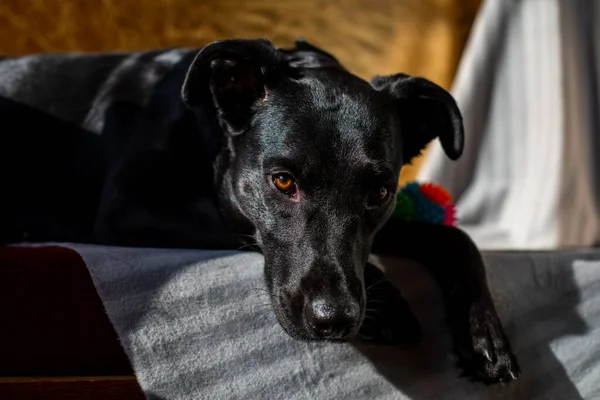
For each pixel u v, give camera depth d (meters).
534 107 1.14
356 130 0.71
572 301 0.80
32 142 0.88
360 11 1.37
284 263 0.69
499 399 0.73
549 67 1.11
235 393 0.66
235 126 0.76
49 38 1.24
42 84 0.90
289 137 0.71
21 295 0.65
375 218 0.72
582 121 1.10
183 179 0.81
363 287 0.67
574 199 1.10
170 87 0.85
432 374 0.72
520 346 0.77
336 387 0.69
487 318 0.71
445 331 0.74
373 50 1.39
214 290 0.69
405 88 0.77
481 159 1.19
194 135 0.81
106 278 0.66
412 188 0.85
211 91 0.76
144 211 0.80
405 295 0.75
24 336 0.65
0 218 0.88
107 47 1.27
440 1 1.37
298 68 0.78
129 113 0.86
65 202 0.87
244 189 0.74
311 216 0.69
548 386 0.76
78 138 0.88
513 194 1.17
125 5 1.26
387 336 0.70
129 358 0.65
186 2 1.29
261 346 0.68
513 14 1.15
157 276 0.68
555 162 1.10
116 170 0.83
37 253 0.66
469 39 1.37
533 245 1.11
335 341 0.65
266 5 1.34
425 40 1.38
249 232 0.79
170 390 0.65
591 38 1.11
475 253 0.76
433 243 0.78
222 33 1.33
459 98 1.17
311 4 1.36
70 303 0.65
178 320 0.67
